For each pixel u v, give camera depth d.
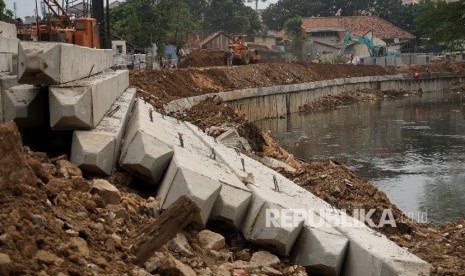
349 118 44.94
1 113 9.21
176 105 27.19
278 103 46.97
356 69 70.19
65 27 25.05
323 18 100.19
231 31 84.31
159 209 8.15
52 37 22.86
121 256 6.18
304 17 108.25
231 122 23.56
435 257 10.64
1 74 12.31
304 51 84.50
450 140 32.41
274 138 34.22
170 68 43.09
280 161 19.83
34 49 8.87
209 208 7.99
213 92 36.97
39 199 6.31
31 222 5.72
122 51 38.56
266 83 49.19
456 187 21.06
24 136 9.57
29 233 5.50
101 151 8.71
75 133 8.93
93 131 9.06
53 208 6.37
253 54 57.59
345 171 15.23
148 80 30.84
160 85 31.55
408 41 98.38
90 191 7.79
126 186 9.04
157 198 8.55
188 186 7.84
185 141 11.95
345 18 99.81
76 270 5.27
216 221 8.45
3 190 6.02
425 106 53.94
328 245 8.08
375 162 26.20
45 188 6.66
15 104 9.17
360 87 65.19
